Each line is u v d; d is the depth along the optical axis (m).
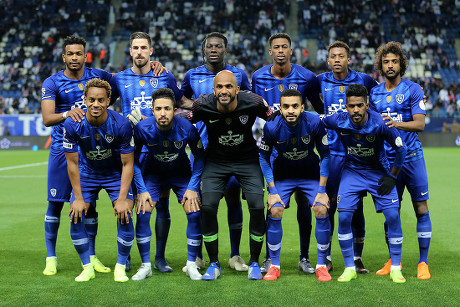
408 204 9.12
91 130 4.52
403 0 35.62
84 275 4.59
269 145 4.73
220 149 4.79
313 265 5.13
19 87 30.67
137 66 5.45
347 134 4.66
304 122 4.66
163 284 4.43
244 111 4.59
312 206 4.72
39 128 27.22
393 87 4.97
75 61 5.03
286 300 3.91
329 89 5.51
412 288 4.22
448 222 7.33
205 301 3.90
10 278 4.62
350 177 4.75
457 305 3.76
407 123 4.69
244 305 3.79
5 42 33.56
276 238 4.66
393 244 4.55
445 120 28.48
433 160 19.25
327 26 33.91
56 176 4.91
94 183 4.77
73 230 4.57
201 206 4.78
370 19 34.91
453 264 5.06
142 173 5.03
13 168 16.69
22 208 8.84
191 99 6.06
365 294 4.06
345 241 4.60
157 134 4.70
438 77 31.94
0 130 27.30
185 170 5.04
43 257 5.45
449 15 35.62
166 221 5.08
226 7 35.25
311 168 4.89
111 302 3.89
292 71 5.54
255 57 32.06
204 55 5.75
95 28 33.66
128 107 5.51
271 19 34.28
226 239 6.39
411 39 33.75
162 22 34.38
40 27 34.19
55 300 3.94
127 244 4.61
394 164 4.59
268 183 4.77
